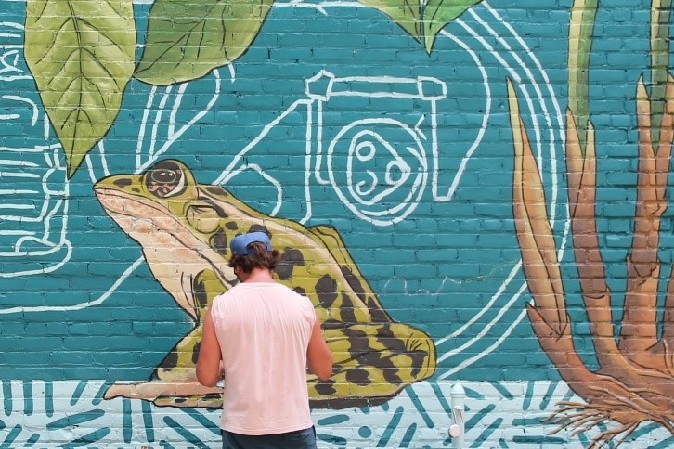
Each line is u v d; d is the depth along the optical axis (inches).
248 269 182.7
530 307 219.1
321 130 219.8
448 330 218.5
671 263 220.4
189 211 217.3
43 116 217.0
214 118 218.8
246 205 217.9
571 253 220.2
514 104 221.9
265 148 219.0
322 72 220.5
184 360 215.3
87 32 218.8
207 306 216.2
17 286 214.4
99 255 215.6
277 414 173.8
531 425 217.5
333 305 217.6
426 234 219.6
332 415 216.2
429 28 222.4
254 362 174.9
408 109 221.1
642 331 219.3
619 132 222.2
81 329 215.0
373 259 218.7
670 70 222.4
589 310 219.5
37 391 213.5
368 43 221.6
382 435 216.2
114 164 217.0
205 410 215.0
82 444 213.3
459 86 221.8
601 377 218.5
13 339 213.8
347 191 219.3
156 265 216.2
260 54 220.2
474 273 219.3
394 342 217.9
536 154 221.5
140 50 219.0
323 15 221.6
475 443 216.7
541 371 218.5
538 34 222.7
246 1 221.1
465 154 221.0
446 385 217.5
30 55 217.8
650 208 221.3
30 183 215.9
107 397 214.2
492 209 220.2
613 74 222.7
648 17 222.1
